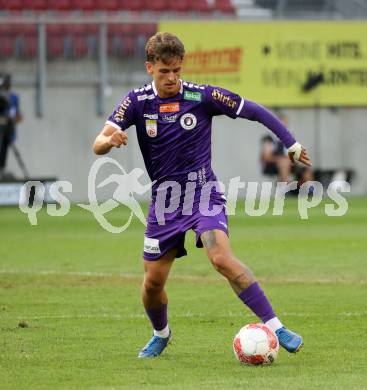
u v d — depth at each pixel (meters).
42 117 87.44
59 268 44.97
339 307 33.22
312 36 91.44
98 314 32.03
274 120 24.23
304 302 34.47
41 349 25.84
